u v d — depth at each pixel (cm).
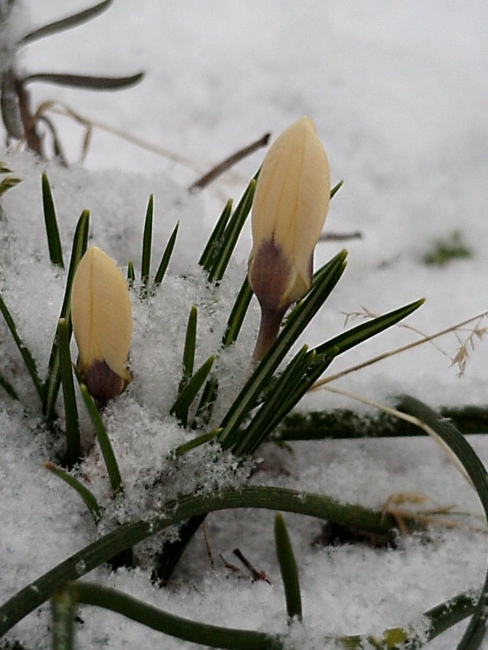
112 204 47
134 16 70
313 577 41
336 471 44
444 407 43
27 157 46
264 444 44
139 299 41
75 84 46
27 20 45
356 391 43
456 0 73
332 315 50
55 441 41
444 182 58
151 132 62
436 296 51
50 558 39
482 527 42
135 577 39
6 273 42
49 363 40
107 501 39
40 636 38
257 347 39
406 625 38
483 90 65
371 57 67
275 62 67
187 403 39
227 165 48
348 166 59
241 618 39
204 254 42
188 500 38
